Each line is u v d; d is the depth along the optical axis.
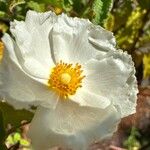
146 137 0.55
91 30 0.20
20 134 0.29
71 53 0.20
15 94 0.17
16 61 0.18
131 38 0.32
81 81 0.19
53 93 0.19
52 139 0.17
